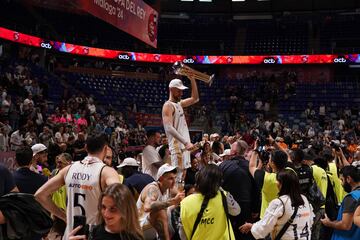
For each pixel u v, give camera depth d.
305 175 6.24
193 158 6.88
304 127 25.06
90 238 2.97
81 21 29.56
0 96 16.55
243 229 5.31
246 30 33.06
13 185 4.42
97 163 4.03
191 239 4.51
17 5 26.45
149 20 19.48
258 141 6.54
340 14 31.88
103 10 15.16
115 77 28.14
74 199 3.98
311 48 30.83
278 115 26.28
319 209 6.31
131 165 6.05
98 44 29.52
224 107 27.38
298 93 27.84
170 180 4.77
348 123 24.30
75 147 10.09
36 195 4.05
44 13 27.92
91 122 19.50
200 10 33.16
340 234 5.35
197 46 32.66
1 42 24.06
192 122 25.62
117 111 24.03
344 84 28.00
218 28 33.28
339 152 8.11
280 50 31.19
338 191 7.23
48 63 25.62
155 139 6.58
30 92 19.05
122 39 30.78
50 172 8.09
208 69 31.77
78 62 29.00
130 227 2.88
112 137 16.91
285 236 4.53
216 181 4.51
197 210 4.45
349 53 29.27
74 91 24.28
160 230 4.60
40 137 13.52
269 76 29.69
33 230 3.63
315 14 32.19
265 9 32.84
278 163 5.75
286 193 4.60
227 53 31.59
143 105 26.73
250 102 27.44
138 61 29.42
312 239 6.24
